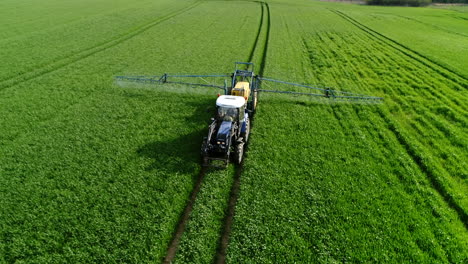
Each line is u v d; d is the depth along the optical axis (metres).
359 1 88.69
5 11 43.56
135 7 52.66
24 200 10.00
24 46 27.59
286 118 16.22
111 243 8.57
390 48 32.44
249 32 37.78
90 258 8.16
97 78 21.05
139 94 18.58
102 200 10.09
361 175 11.70
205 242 8.84
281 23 44.56
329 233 9.14
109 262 8.09
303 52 29.78
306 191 10.68
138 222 9.29
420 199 10.66
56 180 10.97
